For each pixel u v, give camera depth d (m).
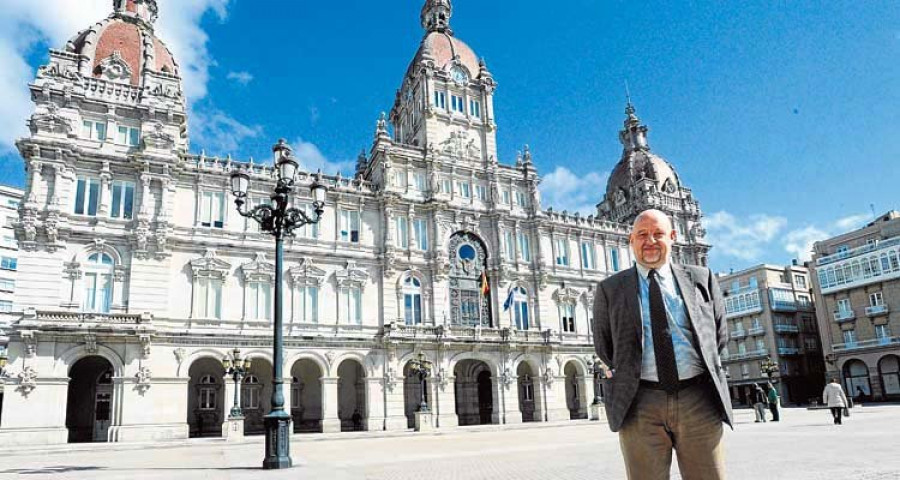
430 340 52.44
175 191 47.53
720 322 6.02
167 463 23.84
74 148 43.72
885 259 74.25
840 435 24.23
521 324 59.69
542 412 56.72
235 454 27.95
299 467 19.45
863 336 76.19
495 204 60.72
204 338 45.16
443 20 69.31
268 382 50.88
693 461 5.60
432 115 60.41
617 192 78.75
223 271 47.53
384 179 55.81
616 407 5.73
